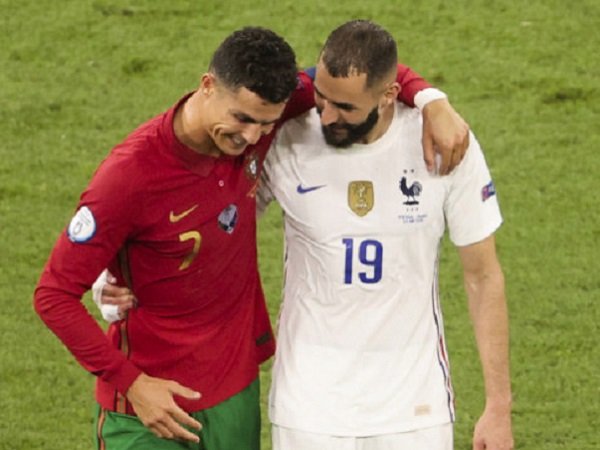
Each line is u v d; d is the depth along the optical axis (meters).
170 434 17.75
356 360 18.53
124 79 38.53
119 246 17.55
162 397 17.53
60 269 17.34
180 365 18.41
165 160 17.27
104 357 17.45
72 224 17.30
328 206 18.36
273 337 19.62
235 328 18.61
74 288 17.38
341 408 18.53
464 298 29.97
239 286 18.42
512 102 37.28
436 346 18.88
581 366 27.84
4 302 30.08
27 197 33.81
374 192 18.33
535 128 36.25
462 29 40.22
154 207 17.39
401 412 18.58
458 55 39.16
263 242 31.94
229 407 18.72
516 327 29.09
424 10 41.06
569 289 30.33
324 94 17.45
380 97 17.48
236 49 16.52
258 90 16.44
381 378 18.56
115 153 17.41
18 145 35.88
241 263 18.28
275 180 18.55
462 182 18.44
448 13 40.94
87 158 35.38
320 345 18.59
